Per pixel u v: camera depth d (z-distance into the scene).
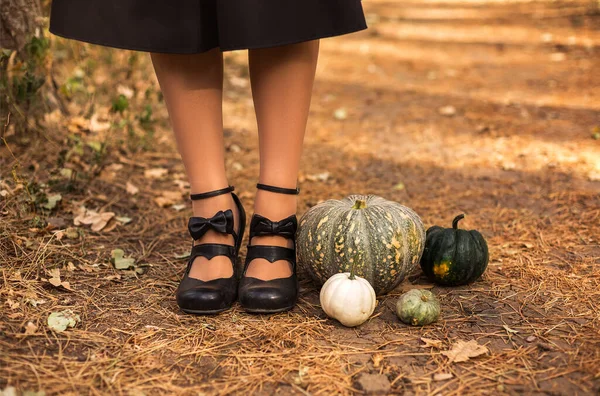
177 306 2.17
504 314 2.14
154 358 1.84
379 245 2.13
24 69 3.06
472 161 3.99
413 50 8.08
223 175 2.21
